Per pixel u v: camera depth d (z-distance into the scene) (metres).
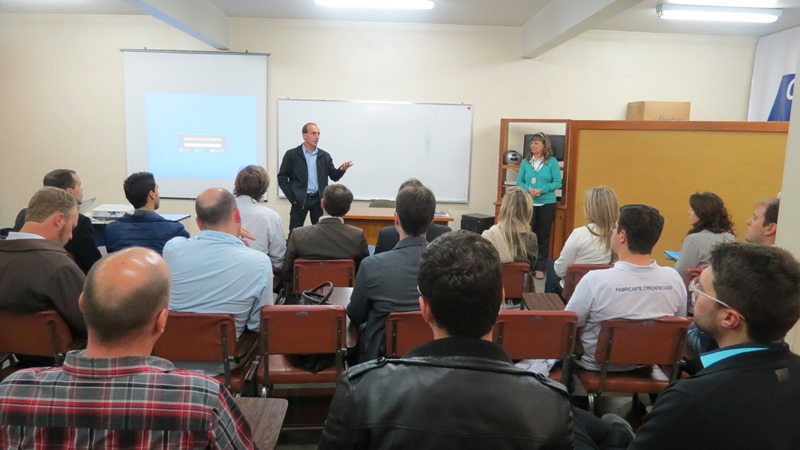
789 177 1.79
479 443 0.80
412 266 2.06
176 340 1.98
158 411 0.88
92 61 6.29
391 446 0.81
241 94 6.34
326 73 6.36
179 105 6.35
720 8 5.11
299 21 6.27
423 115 6.46
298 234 3.08
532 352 2.10
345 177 6.54
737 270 1.06
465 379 0.83
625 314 2.09
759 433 0.98
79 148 6.43
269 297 2.20
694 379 1.06
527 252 3.08
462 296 0.89
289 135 6.44
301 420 2.47
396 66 6.38
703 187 4.99
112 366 0.89
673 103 6.07
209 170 6.48
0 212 6.52
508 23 6.20
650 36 6.37
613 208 3.07
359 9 5.73
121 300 0.90
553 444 0.81
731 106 6.52
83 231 2.98
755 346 1.04
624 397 2.71
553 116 6.49
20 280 2.02
